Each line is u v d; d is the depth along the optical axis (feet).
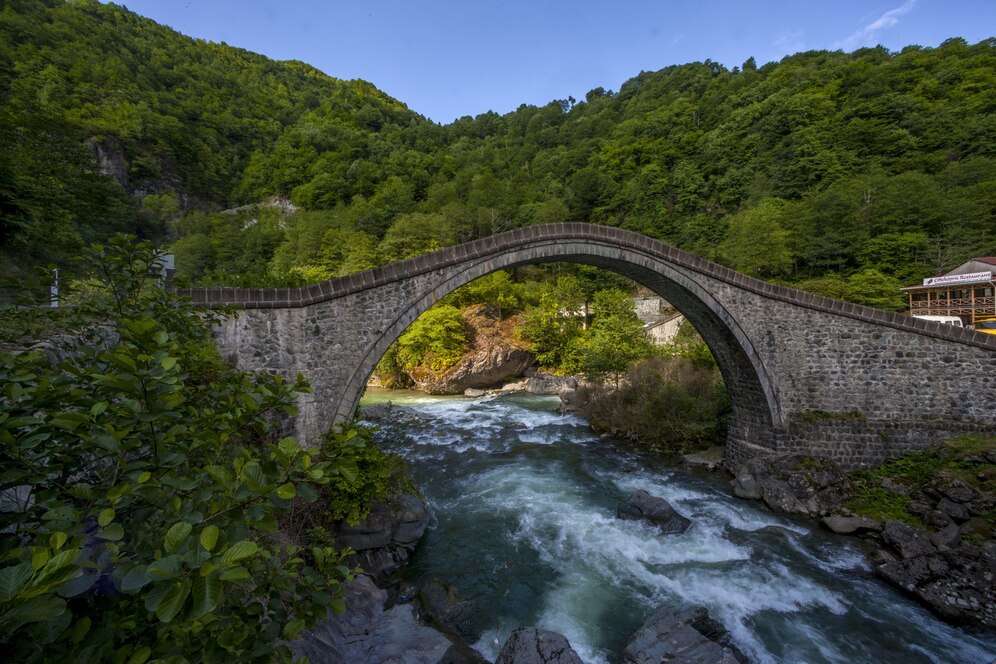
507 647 22.47
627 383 76.48
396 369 126.93
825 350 46.16
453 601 28.14
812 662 23.76
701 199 168.35
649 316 131.95
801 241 109.09
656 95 281.95
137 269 13.47
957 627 26.30
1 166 33.68
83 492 6.97
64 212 40.14
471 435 68.85
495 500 44.70
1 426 6.87
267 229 184.75
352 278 35.63
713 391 66.49
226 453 10.52
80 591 5.49
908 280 89.25
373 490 30.71
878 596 29.30
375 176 233.55
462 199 209.77
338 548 30.35
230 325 30.89
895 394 44.68
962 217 91.66
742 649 24.59
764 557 33.91
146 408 8.03
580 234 44.93
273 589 8.36
